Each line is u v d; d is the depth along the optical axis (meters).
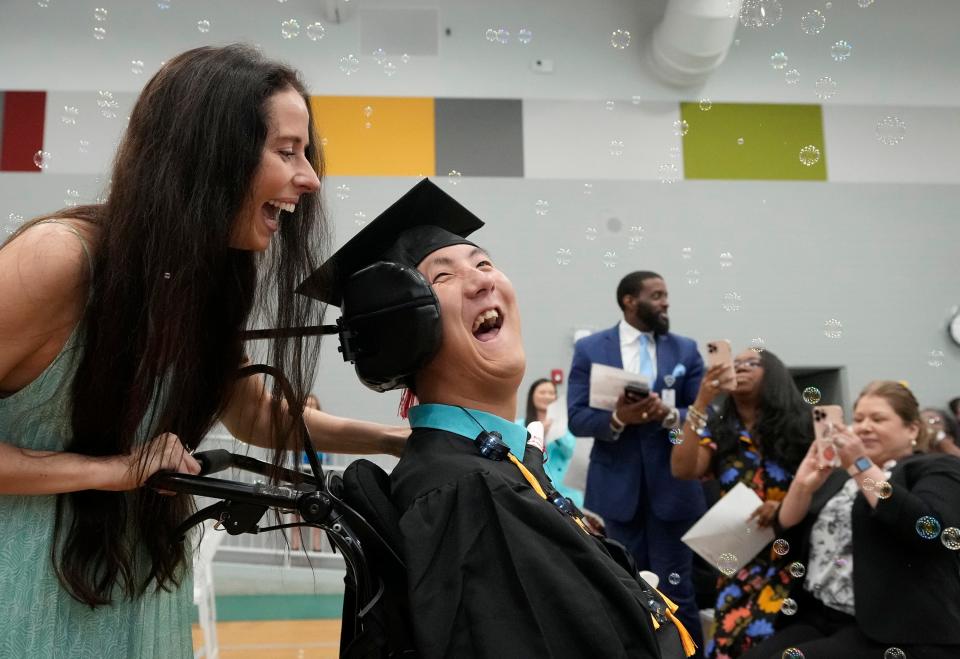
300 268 1.04
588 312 5.48
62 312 0.84
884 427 2.20
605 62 5.73
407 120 5.52
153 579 1.00
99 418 0.88
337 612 3.66
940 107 5.88
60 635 0.88
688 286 5.58
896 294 5.69
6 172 5.17
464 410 1.03
